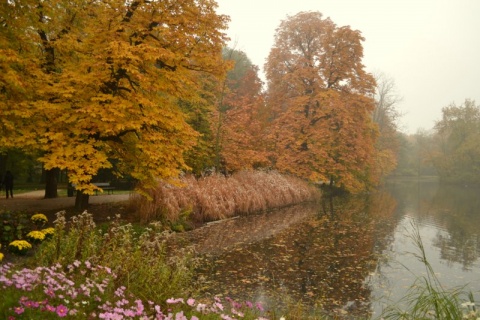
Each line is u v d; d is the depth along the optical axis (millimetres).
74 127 10992
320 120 31344
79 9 13188
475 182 61312
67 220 12289
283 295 8367
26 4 11359
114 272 5473
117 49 9969
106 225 11438
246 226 16359
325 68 31234
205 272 9703
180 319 3914
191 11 12023
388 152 49875
